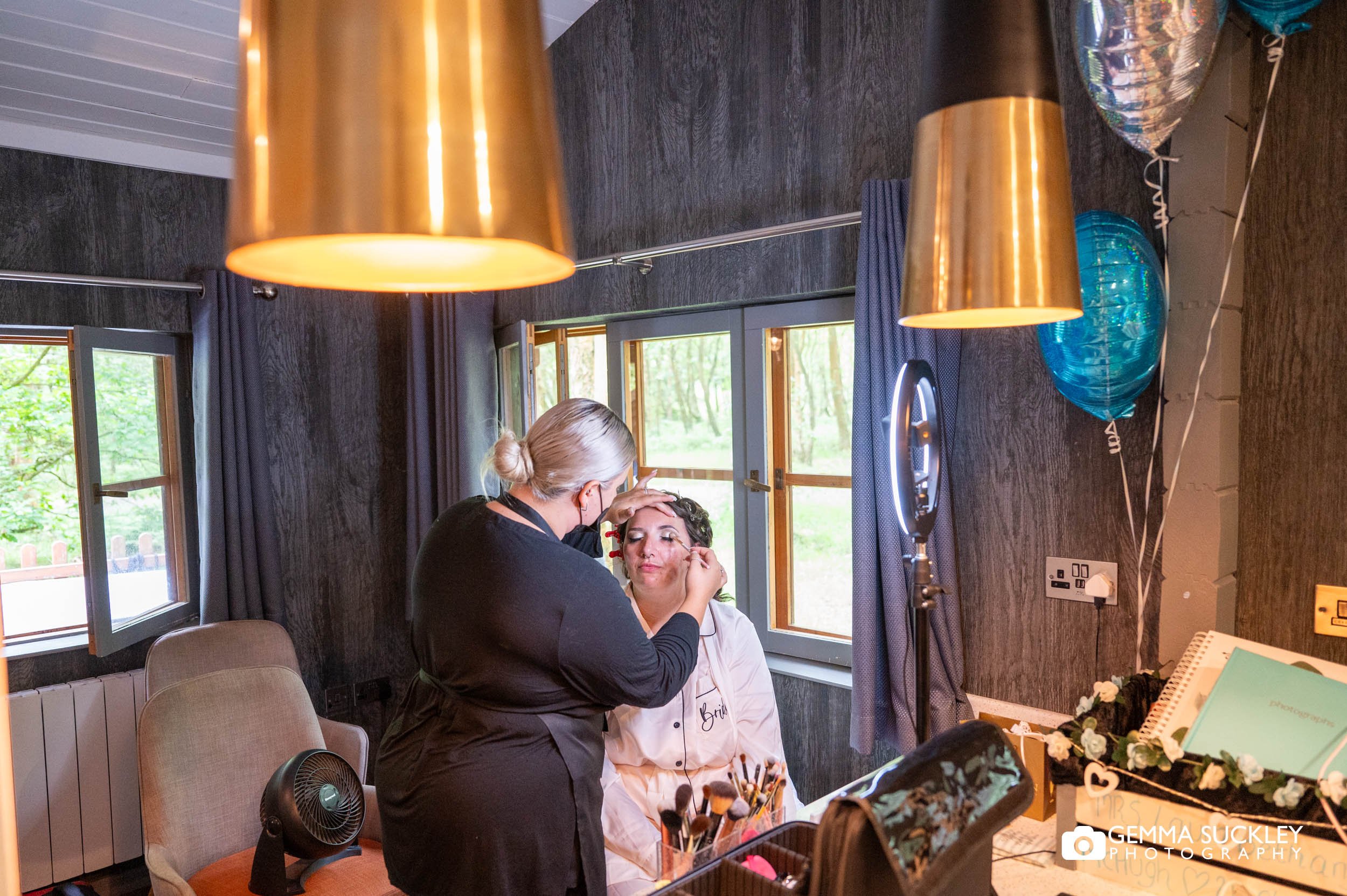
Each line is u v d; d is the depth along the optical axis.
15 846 0.38
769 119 2.38
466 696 1.37
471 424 3.06
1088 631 1.87
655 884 1.09
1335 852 1.01
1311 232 1.53
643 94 2.68
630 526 1.71
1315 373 1.54
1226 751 1.11
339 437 3.38
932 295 0.89
